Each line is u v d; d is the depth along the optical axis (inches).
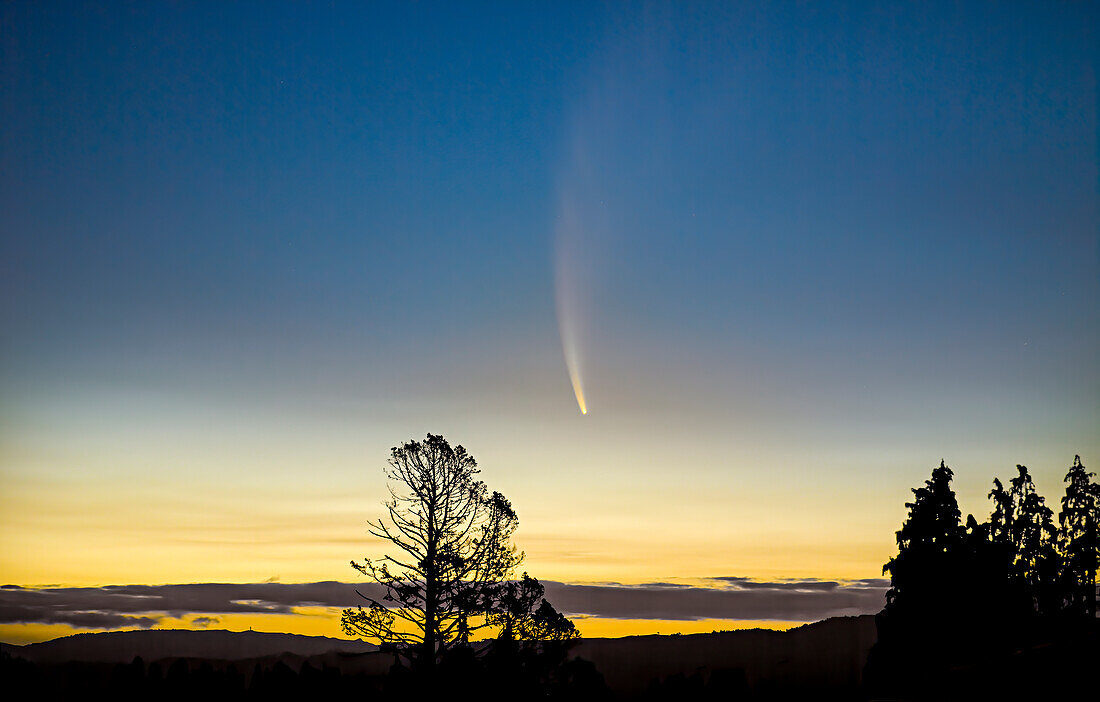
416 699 1717.5
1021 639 1989.4
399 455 1827.0
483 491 1852.9
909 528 2094.0
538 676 1822.1
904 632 2010.3
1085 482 2486.5
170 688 2331.4
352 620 1781.5
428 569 1776.6
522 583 1866.4
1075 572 2412.6
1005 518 2486.5
